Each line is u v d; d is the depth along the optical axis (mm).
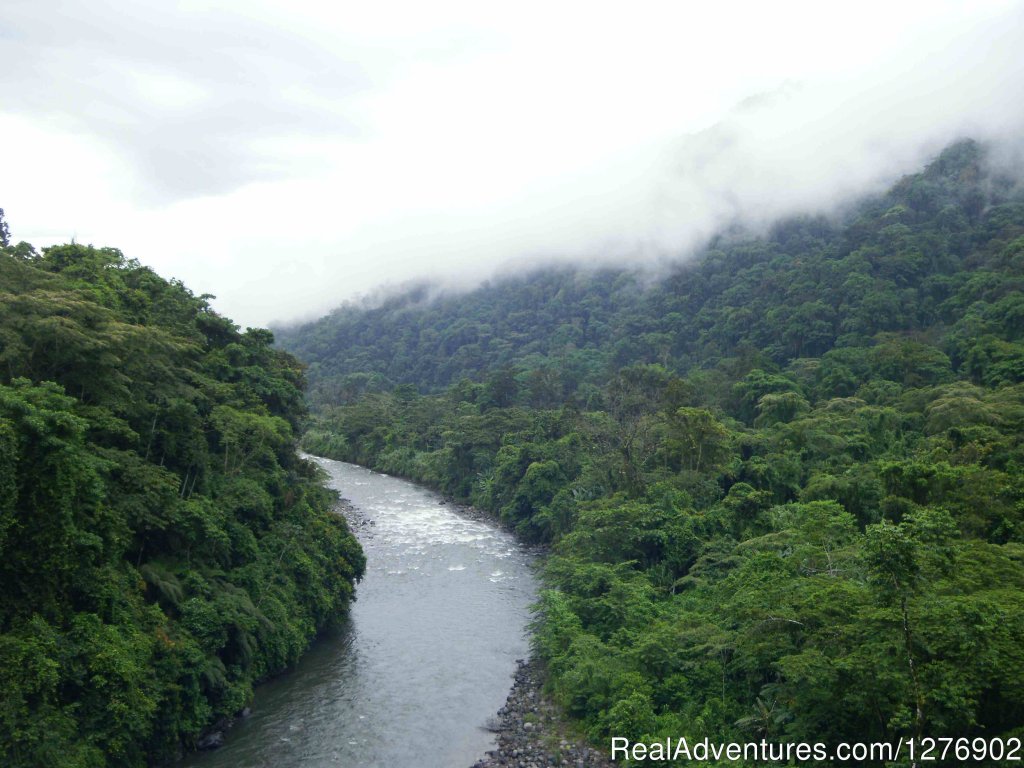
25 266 28000
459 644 36156
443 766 24547
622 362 120750
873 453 51625
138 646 21844
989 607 17875
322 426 121438
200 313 42594
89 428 25547
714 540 38938
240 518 33312
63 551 19719
